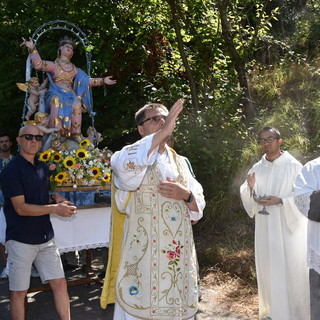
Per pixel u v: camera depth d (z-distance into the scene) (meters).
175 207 2.93
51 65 5.91
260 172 4.31
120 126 9.42
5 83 10.26
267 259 4.19
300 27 10.82
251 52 8.55
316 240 3.32
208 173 7.07
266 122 7.61
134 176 2.85
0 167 6.29
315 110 7.63
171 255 2.87
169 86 8.91
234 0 8.92
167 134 2.72
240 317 4.52
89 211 4.86
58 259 3.95
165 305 2.84
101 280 5.22
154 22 9.04
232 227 6.65
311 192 3.26
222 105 7.67
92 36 8.75
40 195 3.85
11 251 3.78
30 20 9.18
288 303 4.04
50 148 5.51
